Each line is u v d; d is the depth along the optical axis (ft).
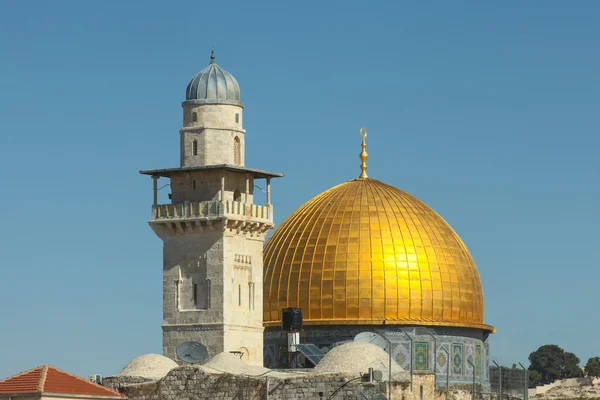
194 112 620.90
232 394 533.96
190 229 615.57
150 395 545.85
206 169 612.70
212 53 636.48
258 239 626.64
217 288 609.83
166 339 615.98
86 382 526.98
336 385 521.65
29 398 504.02
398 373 567.18
